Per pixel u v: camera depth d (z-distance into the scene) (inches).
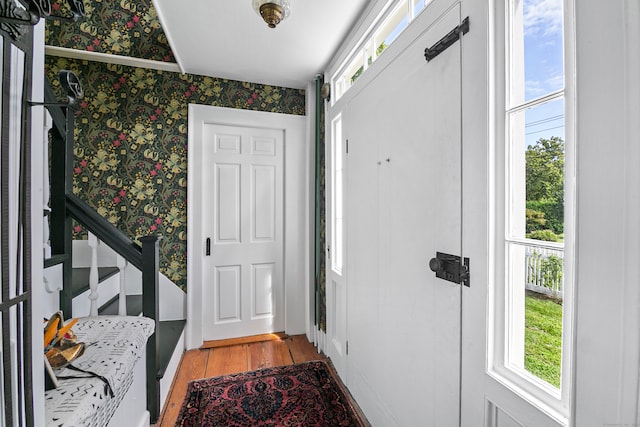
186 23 65.3
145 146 89.7
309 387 72.7
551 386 27.9
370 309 60.6
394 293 51.6
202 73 91.6
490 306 32.5
